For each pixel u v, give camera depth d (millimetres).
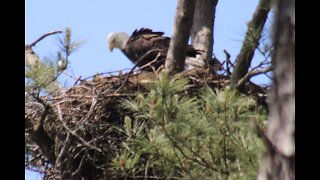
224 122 9570
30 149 14453
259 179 5438
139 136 10234
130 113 13664
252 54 12945
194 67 14609
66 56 12906
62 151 12969
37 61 12336
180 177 10180
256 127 5645
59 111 13320
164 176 10641
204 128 9656
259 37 11531
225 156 9703
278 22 5539
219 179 9523
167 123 9633
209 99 9773
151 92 9758
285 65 5430
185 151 9938
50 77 12078
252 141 8984
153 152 9898
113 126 13281
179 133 9750
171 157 9906
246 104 9727
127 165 10180
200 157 9805
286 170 5285
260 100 13523
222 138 9609
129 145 11953
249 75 12844
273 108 5449
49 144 13500
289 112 5355
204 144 9844
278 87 5438
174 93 9930
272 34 5637
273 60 5590
